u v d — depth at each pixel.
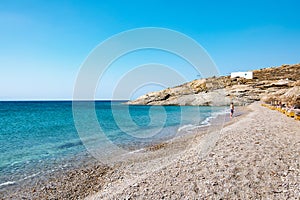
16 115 53.19
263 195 6.66
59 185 9.65
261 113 33.19
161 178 8.56
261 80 90.81
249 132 16.14
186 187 7.54
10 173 11.38
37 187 9.50
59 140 21.14
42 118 45.50
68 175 10.89
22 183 9.98
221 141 13.88
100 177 10.45
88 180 10.14
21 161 13.74
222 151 11.30
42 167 12.35
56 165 12.70
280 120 23.06
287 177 7.63
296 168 8.33
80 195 8.58
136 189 7.79
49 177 10.68
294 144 11.77
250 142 12.68
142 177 9.20
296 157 9.53
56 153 15.77
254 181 7.50
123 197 7.26
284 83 76.62
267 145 11.70
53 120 41.34
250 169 8.45
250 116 30.69
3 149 17.47
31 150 16.97
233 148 11.65
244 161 9.33
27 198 8.48
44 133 25.91
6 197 8.61
